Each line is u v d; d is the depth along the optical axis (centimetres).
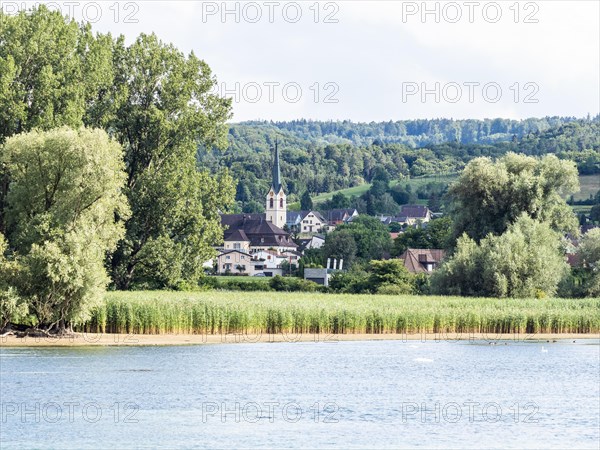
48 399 15175
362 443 13162
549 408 15662
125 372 17338
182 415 14412
